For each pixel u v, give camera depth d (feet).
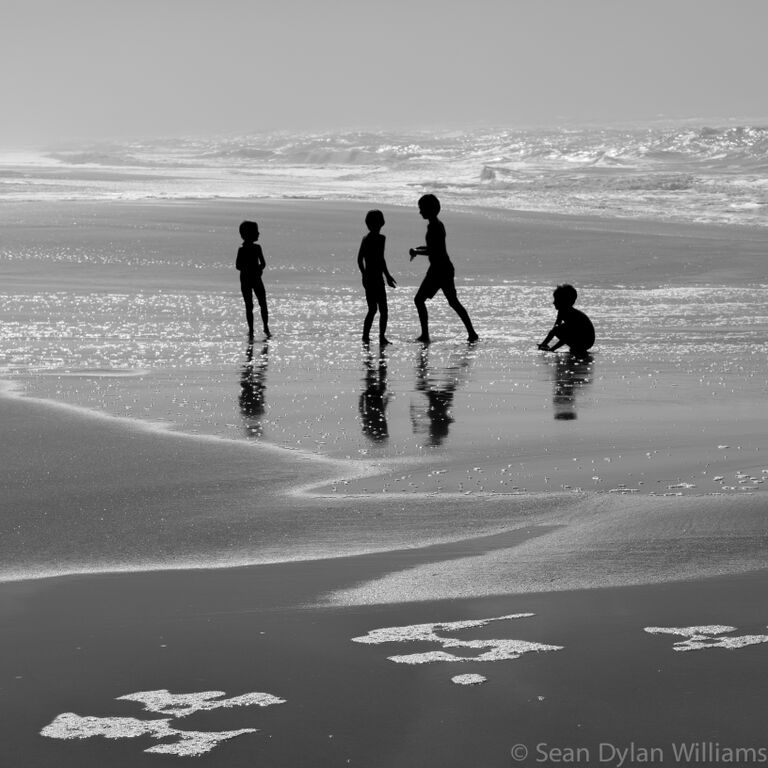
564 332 126.31
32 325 145.59
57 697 36.01
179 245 242.37
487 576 48.85
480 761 31.24
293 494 65.16
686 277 205.67
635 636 40.65
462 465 73.31
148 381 106.01
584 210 358.43
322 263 220.64
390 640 40.78
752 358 120.67
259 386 103.96
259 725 33.78
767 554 51.44
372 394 100.27
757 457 75.10
